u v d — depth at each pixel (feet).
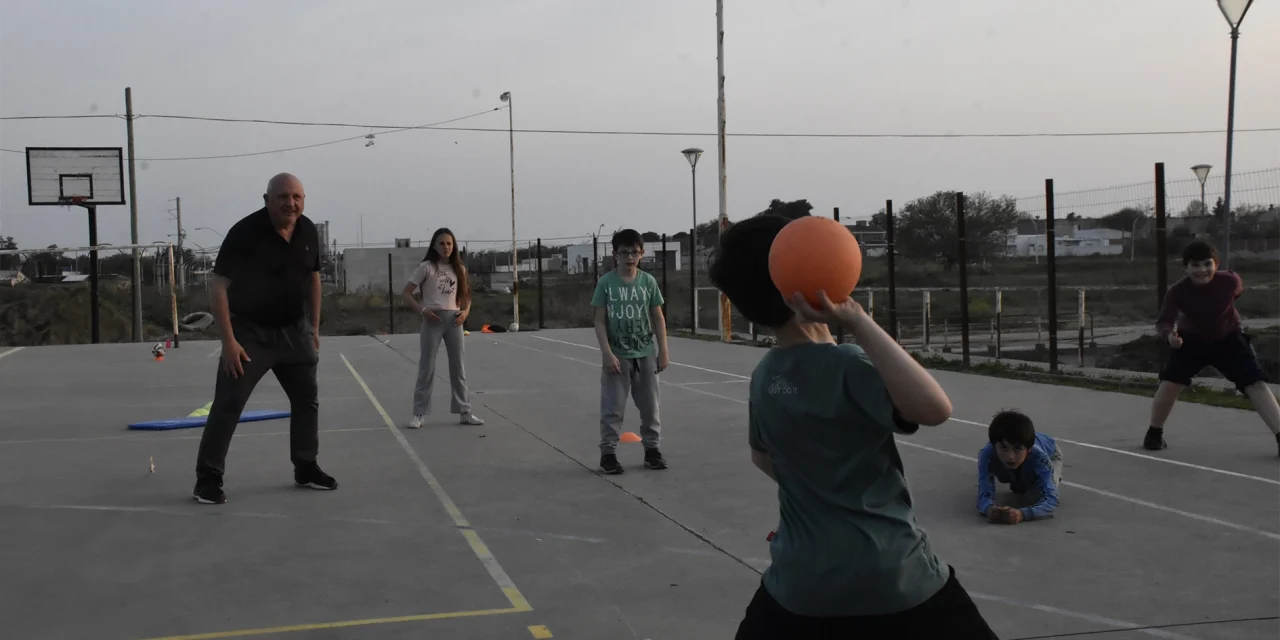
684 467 23.18
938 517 18.29
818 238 6.57
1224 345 22.74
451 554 16.40
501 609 13.76
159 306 112.16
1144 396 33.19
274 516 18.90
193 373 46.01
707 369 45.21
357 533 17.71
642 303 22.52
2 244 162.09
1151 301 67.51
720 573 15.31
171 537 17.44
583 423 29.89
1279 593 14.10
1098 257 64.59
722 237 7.77
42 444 26.99
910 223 80.94
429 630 12.96
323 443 26.73
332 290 151.64
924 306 53.57
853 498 7.12
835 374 6.97
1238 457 22.88
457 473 22.74
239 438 27.61
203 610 13.73
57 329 97.50
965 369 42.65
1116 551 16.14
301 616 13.48
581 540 17.19
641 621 13.29
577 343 61.16
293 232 19.95
